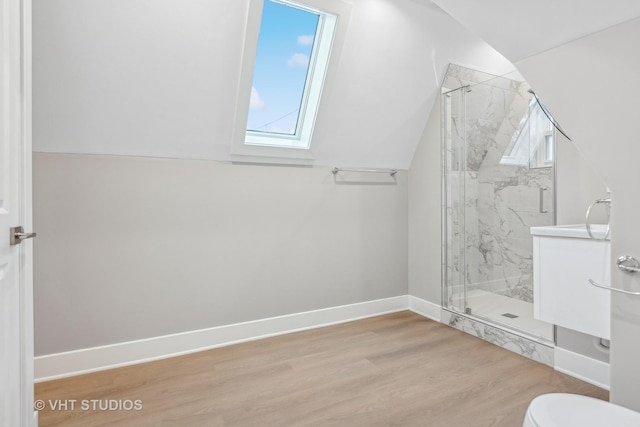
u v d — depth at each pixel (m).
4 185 1.12
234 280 2.40
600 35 1.14
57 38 1.66
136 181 2.10
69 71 1.75
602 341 1.77
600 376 1.77
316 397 1.71
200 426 1.50
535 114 2.35
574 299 1.58
